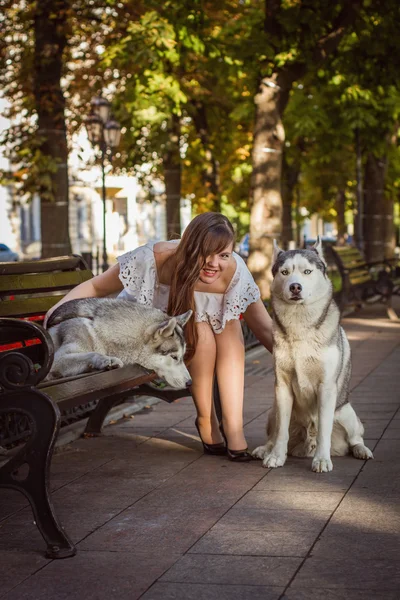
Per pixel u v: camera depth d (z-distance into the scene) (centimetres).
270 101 1463
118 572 380
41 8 1521
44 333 407
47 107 1536
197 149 2630
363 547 399
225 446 616
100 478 552
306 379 571
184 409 797
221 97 2316
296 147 2683
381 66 1683
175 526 443
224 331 599
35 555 406
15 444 604
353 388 871
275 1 1411
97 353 552
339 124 2216
